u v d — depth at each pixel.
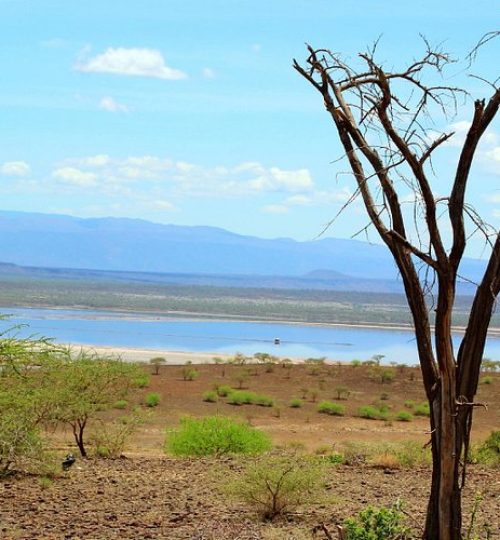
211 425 23.17
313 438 37.06
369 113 9.02
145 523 12.50
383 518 10.04
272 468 13.48
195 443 22.52
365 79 9.00
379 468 19.86
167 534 11.73
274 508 13.20
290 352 111.69
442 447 8.88
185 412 44.88
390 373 62.09
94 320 171.50
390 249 8.97
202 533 11.74
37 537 11.55
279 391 55.84
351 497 14.83
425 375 9.05
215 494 14.91
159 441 31.45
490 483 16.64
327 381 60.72
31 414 18.16
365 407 47.47
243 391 53.69
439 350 8.75
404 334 172.62
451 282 8.65
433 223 8.52
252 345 123.25
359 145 8.98
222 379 58.53
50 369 20.42
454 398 8.83
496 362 73.62
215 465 18.34
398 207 8.86
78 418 22.39
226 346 118.25
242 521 12.71
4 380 17.86
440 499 8.93
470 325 8.98
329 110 9.17
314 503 13.71
